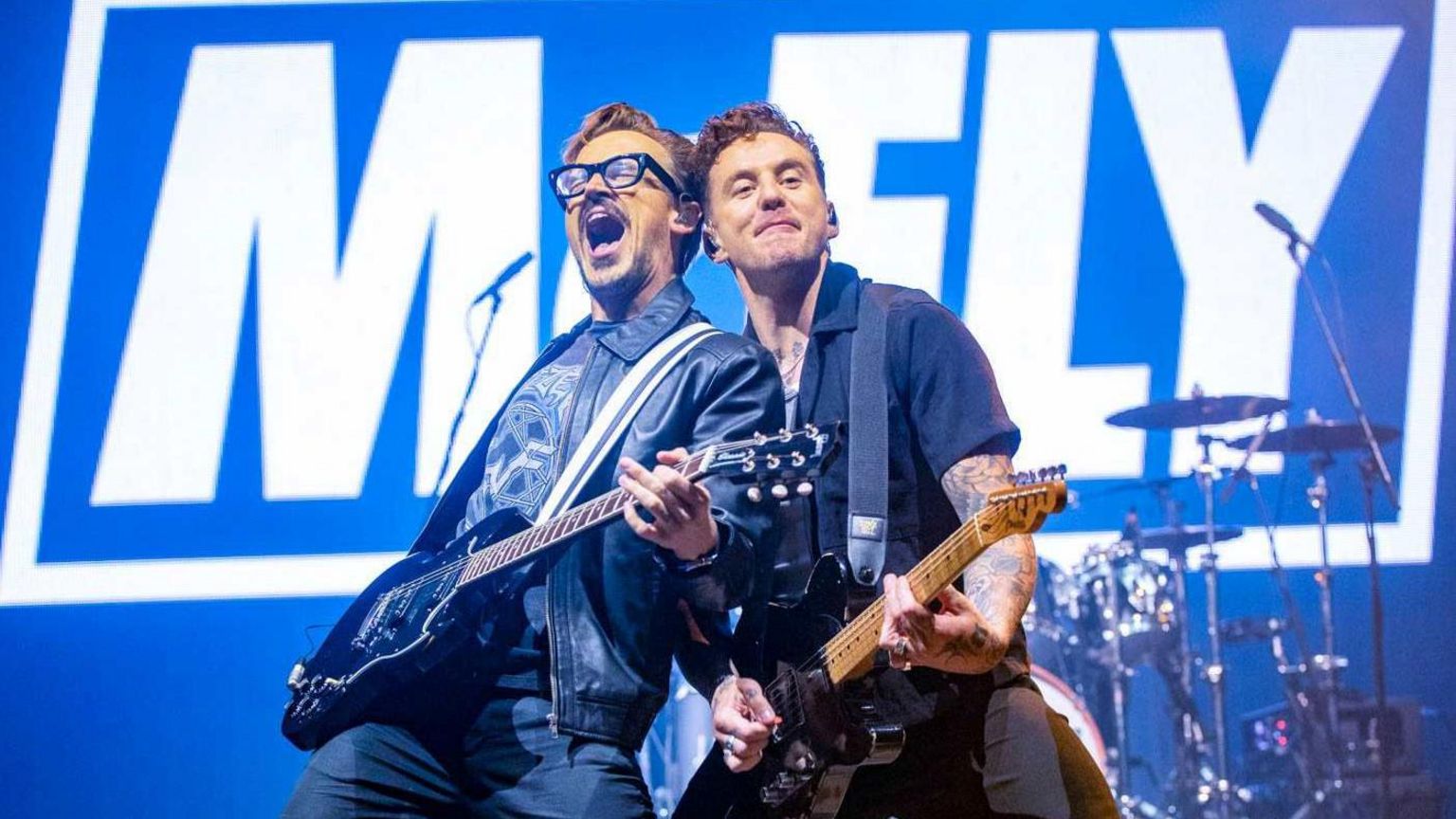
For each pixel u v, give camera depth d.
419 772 2.59
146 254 6.00
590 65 6.16
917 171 6.11
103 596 5.89
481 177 6.06
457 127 6.09
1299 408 6.18
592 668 2.52
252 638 6.09
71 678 6.02
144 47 6.10
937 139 6.12
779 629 2.70
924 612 2.28
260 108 6.07
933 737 2.66
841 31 6.18
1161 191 6.14
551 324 5.98
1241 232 6.15
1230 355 6.12
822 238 2.99
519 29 6.16
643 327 2.83
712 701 2.73
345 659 2.70
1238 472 5.89
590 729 2.50
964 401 2.69
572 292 6.00
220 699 6.05
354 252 6.00
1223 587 6.54
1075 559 6.30
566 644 2.54
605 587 2.58
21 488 5.89
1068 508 6.31
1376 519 6.30
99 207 6.02
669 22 6.19
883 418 2.75
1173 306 6.11
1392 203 6.18
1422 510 6.24
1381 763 5.64
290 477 5.91
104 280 6.00
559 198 3.03
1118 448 6.10
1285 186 6.17
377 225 6.02
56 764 5.99
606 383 2.79
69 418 5.94
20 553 5.88
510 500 2.77
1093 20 6.21
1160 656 5.86
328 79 6.10
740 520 2.52
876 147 6.12
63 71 6.11
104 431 5.93
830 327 2.89
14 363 5.99
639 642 2.56
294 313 5.97
